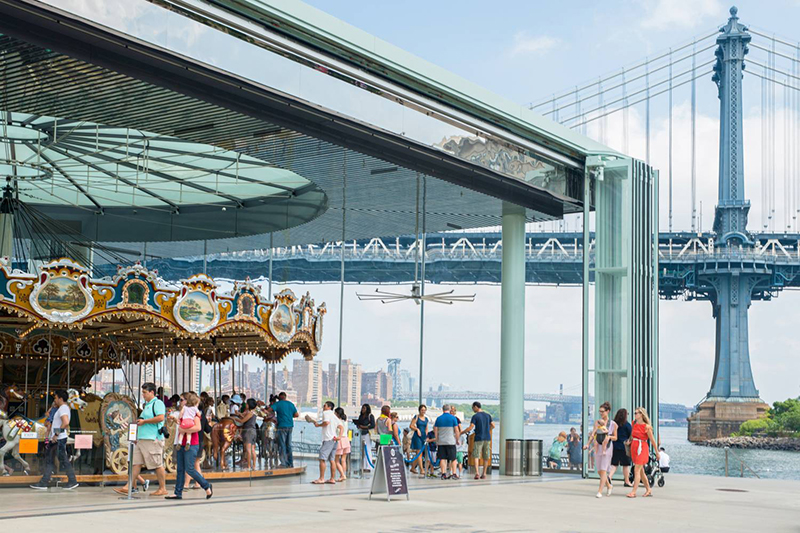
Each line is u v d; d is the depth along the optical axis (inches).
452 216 898.7
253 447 682.8
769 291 4138.8
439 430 732.7
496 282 2807.6
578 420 3754.9
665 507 548.1
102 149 763.4
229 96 540.4
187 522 417.4
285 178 881.5
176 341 905.5
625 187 837.2
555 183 816.9
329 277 1406.3
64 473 577.9
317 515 458.0
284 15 551.8
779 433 3791.8
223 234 1005.8
